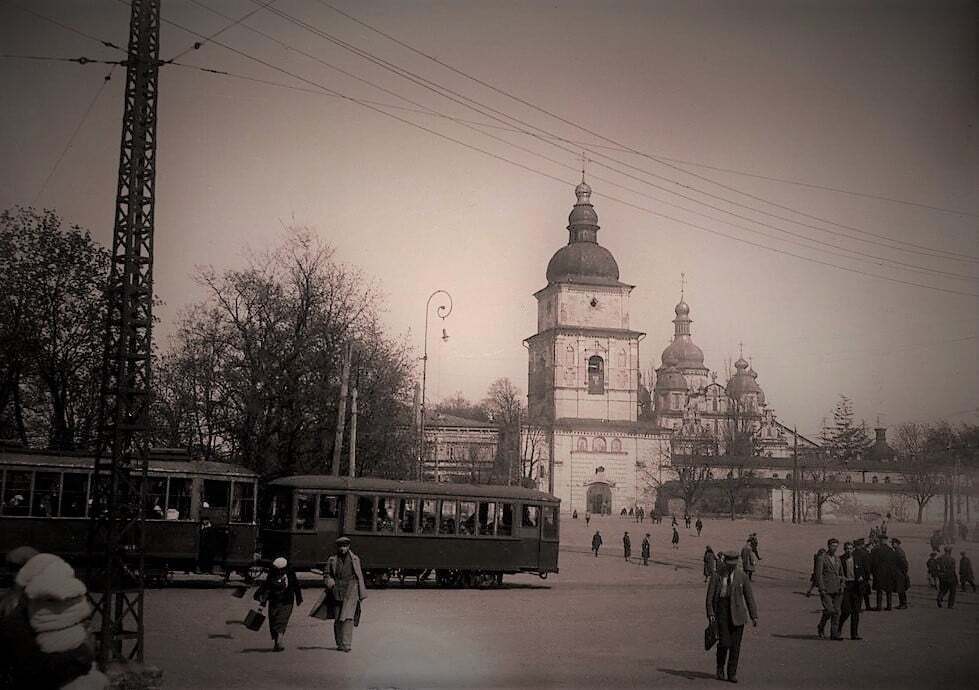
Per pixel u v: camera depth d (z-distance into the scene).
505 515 35.62
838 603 23.59
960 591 39.56
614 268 118.12
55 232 42.50
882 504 97.88
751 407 129.38
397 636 22.02
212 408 48.19
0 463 27.97
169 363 48.59
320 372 48.59
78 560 28.45
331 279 49.75
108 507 17.56
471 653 20.00
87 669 6.76
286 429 48.00
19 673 6.55
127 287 18.02
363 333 50.78
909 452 95.75
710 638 17.50
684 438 127.75
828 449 107.38
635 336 116.94
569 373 115.38
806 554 64.12
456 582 35.28
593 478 111.50
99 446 18.20
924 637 24.42
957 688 18.00
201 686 16.09
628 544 59.72
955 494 83.81
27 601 6.69
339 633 19.42
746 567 41.75
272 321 48.56
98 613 20.69
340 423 42.47
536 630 23.89
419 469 54.78
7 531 27.83
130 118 18.69
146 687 16.02
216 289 48.03
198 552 30.38
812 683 17.78
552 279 119.31
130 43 18.91
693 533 82.00
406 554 33.72
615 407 115.62
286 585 19.58
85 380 43.38
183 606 26.34
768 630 25.61
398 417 53.50
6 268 42.22
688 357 162.62
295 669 17.67
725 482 104.81
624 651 20.94
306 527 32.38
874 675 18.83
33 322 42.53
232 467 31.62
